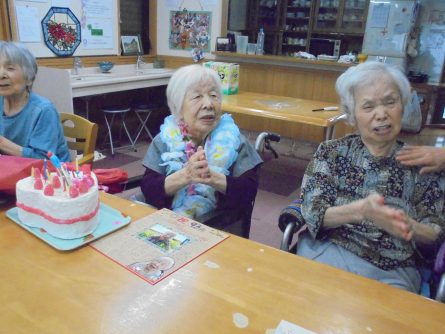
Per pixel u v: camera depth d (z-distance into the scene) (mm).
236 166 1445
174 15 4590
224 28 4410
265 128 4590
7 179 1103
